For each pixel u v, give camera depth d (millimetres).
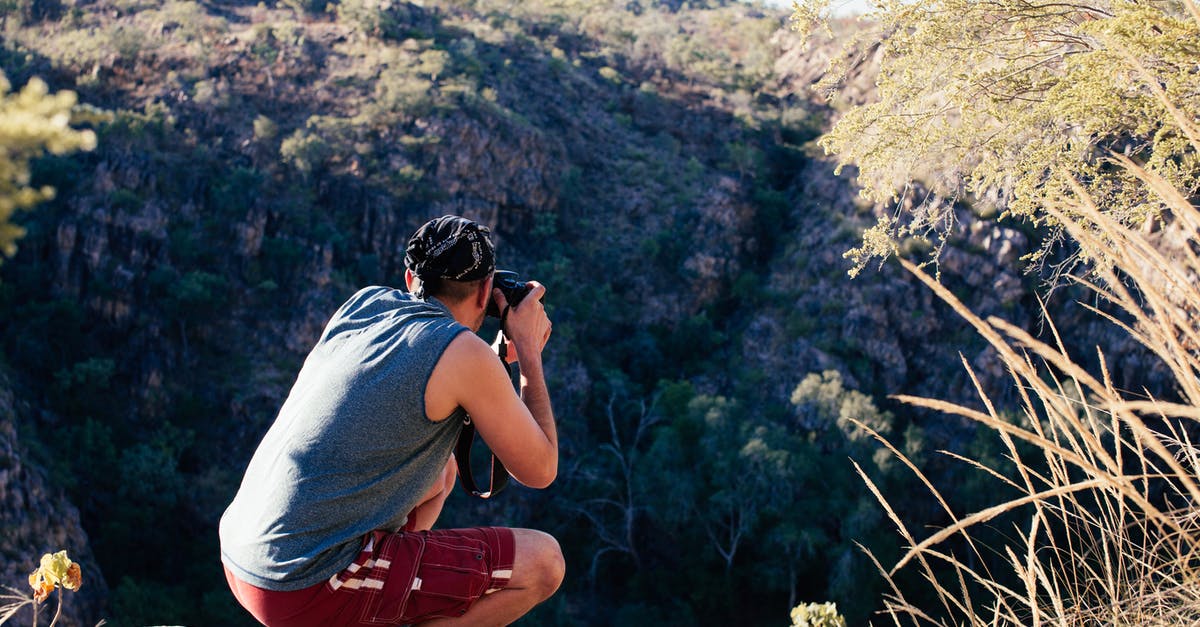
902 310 56188
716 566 41906
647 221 69312
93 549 40938
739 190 69000
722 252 65812
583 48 92688
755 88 87375
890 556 38125
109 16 73750
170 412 50250
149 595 38188
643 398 55406
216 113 64375
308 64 71188
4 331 50781
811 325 58562
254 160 62000
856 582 37469
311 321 55406
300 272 57219
